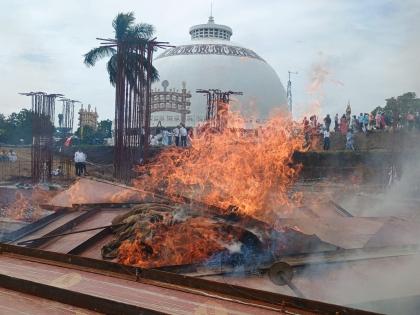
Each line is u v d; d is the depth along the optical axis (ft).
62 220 34.68
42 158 81.46
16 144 133.18
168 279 13.69
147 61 73.31
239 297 12.52
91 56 74.84
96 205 36.86
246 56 195.21
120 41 72.54
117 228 29.58
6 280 13.88
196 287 13.20
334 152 85.87
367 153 82.17
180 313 11.32
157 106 152.46
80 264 15.46
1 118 138.41
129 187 39.58
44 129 81.76
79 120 164.96
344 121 98.63
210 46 195.52
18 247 17.03
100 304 12.05
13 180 85.25
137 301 12.09
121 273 14.56
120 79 72.74
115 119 73.51
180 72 184.55
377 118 89.30
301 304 11.71
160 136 108.58
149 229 26.35
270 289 20.66
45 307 12.28
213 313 11.37
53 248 27.73
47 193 66.33
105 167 97.55
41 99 81.51
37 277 14.06
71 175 90.38
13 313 11.84
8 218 50.80
